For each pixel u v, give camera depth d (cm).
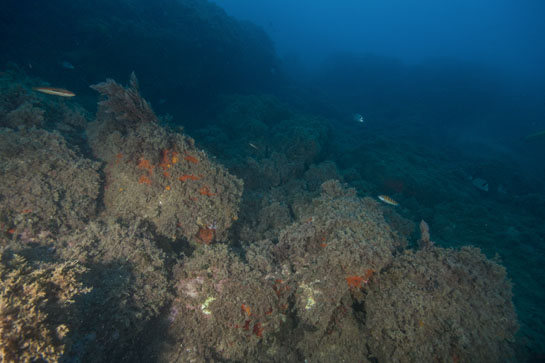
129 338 307
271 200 639
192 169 412
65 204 379
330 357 358
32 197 355
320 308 339
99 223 383
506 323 329
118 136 435
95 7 1211
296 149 1005
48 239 341
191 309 345
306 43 7681
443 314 310
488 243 807
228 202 432
